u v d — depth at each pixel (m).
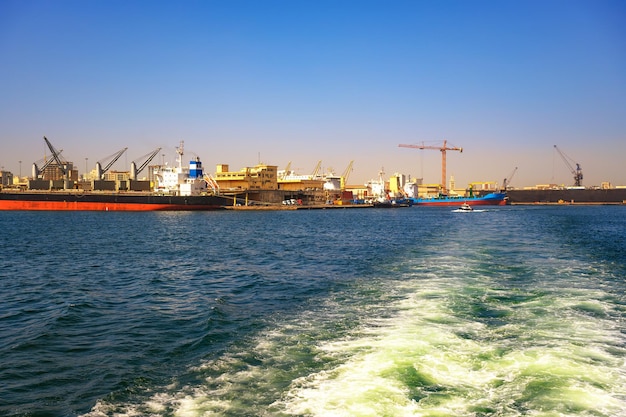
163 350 18.72
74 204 161.62
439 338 17.84
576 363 15.12
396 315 21.77
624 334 18.27
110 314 24.81
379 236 72.38
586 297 24.94
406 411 12.31
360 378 14.38
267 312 24.39
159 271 39.34
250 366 16.09
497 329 18.98
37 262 44.94
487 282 29.52
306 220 127.00
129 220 121.00
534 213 170.50
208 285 32.88
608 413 12.03
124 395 14.41
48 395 14.66
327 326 20.61
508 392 13.23
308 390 13.80
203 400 13.70
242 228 94.19
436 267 36.62
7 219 121.75
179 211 175.38
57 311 25.42
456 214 166.00
